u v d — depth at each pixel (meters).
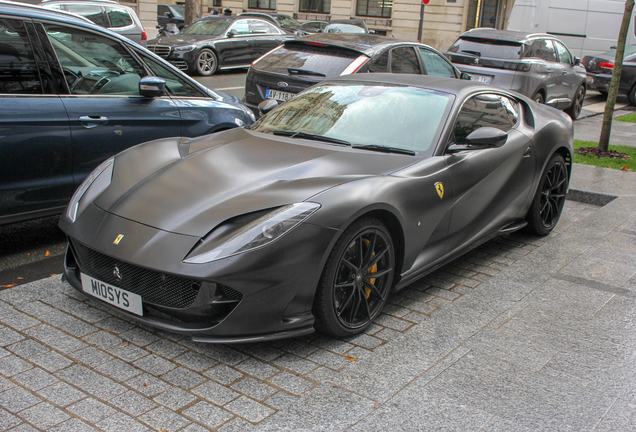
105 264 3.05
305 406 2.57
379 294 3.31
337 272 3.00
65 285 3.68
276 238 2.78
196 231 2.85
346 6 31.47
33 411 2.47
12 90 4.11
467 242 4.03
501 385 2.78
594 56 16.34
